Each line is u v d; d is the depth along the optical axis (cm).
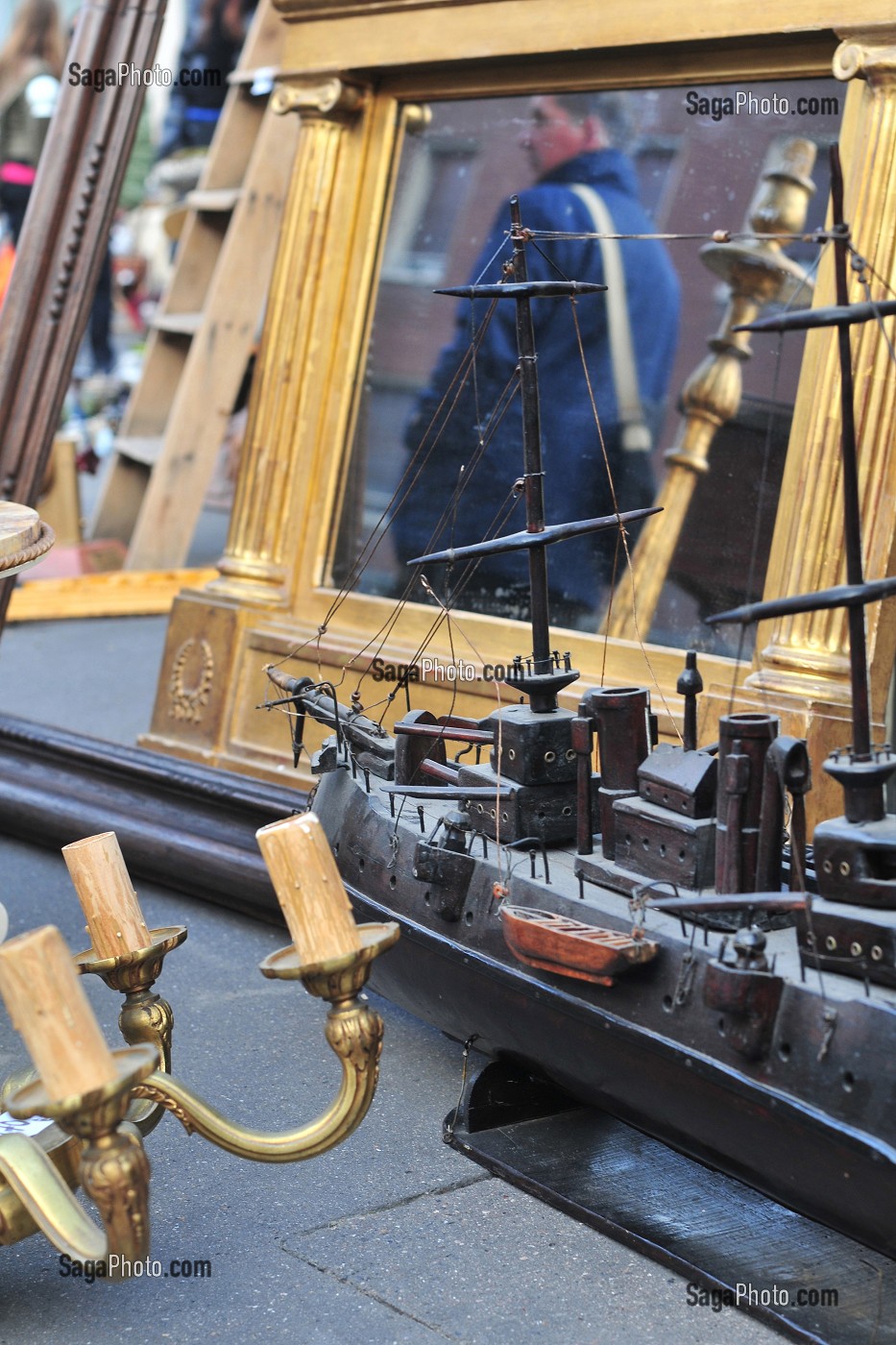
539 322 371
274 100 411
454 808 271
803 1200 201
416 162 397
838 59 306
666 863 222
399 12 384
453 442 384
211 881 376
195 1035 303
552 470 364
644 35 340
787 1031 191
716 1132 207
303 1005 319
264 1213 234
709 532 337
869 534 301
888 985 190
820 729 301
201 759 419
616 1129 261
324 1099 273
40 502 765
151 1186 244
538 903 229
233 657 415
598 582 353
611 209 360
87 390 1208
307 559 409
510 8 364
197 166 1016
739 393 334
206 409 721
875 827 198
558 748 246
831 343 308
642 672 341
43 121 1070
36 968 157
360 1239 226
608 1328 203
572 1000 219
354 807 274
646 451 349
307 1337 201
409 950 254
